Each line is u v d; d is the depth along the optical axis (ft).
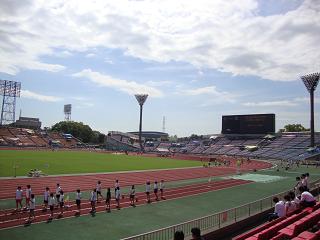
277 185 136.46
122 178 148.97
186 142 503.20
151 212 80.94
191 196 105.40
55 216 73.05
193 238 27.99
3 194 97.45
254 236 41.63
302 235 40.55
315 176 174.40
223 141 434.30
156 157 327.26
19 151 313.94
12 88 454.40
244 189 123.54
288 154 321.11
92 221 70.44
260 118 366.43
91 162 225.35
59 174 150.92
